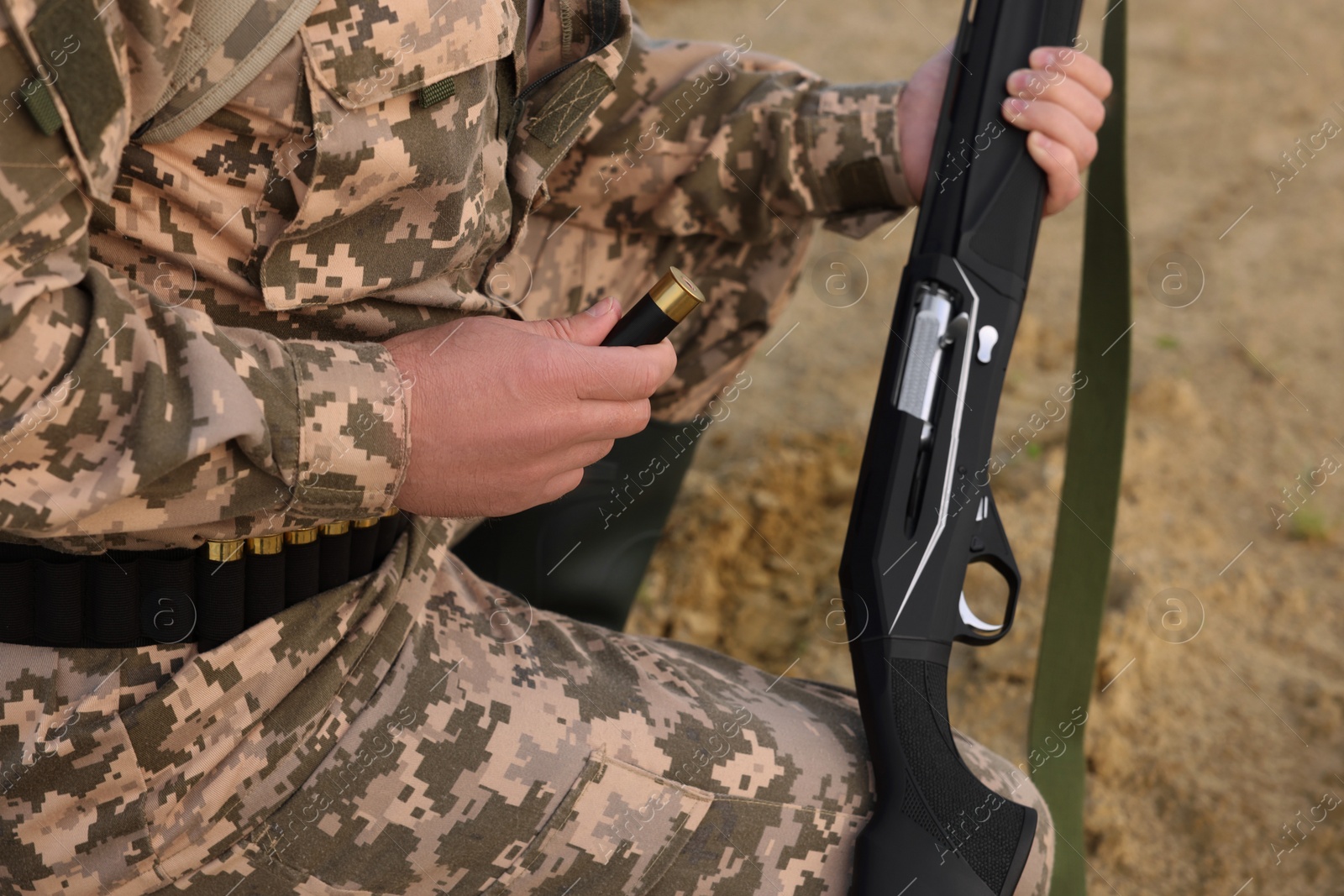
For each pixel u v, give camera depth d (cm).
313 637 92
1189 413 240
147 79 78
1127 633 186
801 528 215
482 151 96
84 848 86
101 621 86
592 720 97
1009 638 188
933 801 101
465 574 113
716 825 97
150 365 77
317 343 86
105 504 76
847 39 403
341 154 85
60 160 74
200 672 87
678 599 199
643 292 145
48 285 73
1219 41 404
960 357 115
